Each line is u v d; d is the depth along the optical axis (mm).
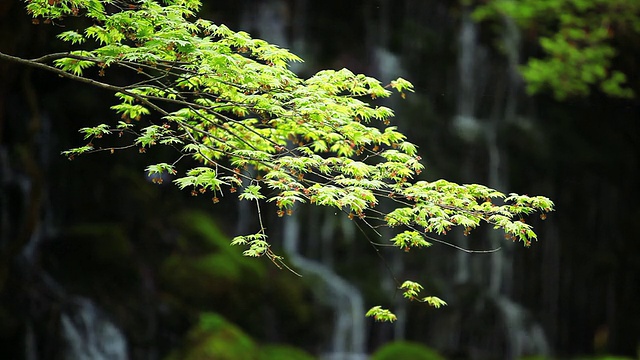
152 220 16344
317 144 6949
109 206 16375
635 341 22078
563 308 21797
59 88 15906
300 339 16828
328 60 20156
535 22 18328
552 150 21891
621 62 19859
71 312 14281
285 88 6285
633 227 22375
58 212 16109
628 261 22328
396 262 19391
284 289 16750
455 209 6469
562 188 22109
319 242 18859
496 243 20984
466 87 21641
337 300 17656
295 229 18797
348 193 6164
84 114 16422
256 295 16266
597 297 22203
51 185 16062
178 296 15328
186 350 14250
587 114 22359
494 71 21984
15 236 15297
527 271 21453
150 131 6445
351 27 20734
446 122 21031
